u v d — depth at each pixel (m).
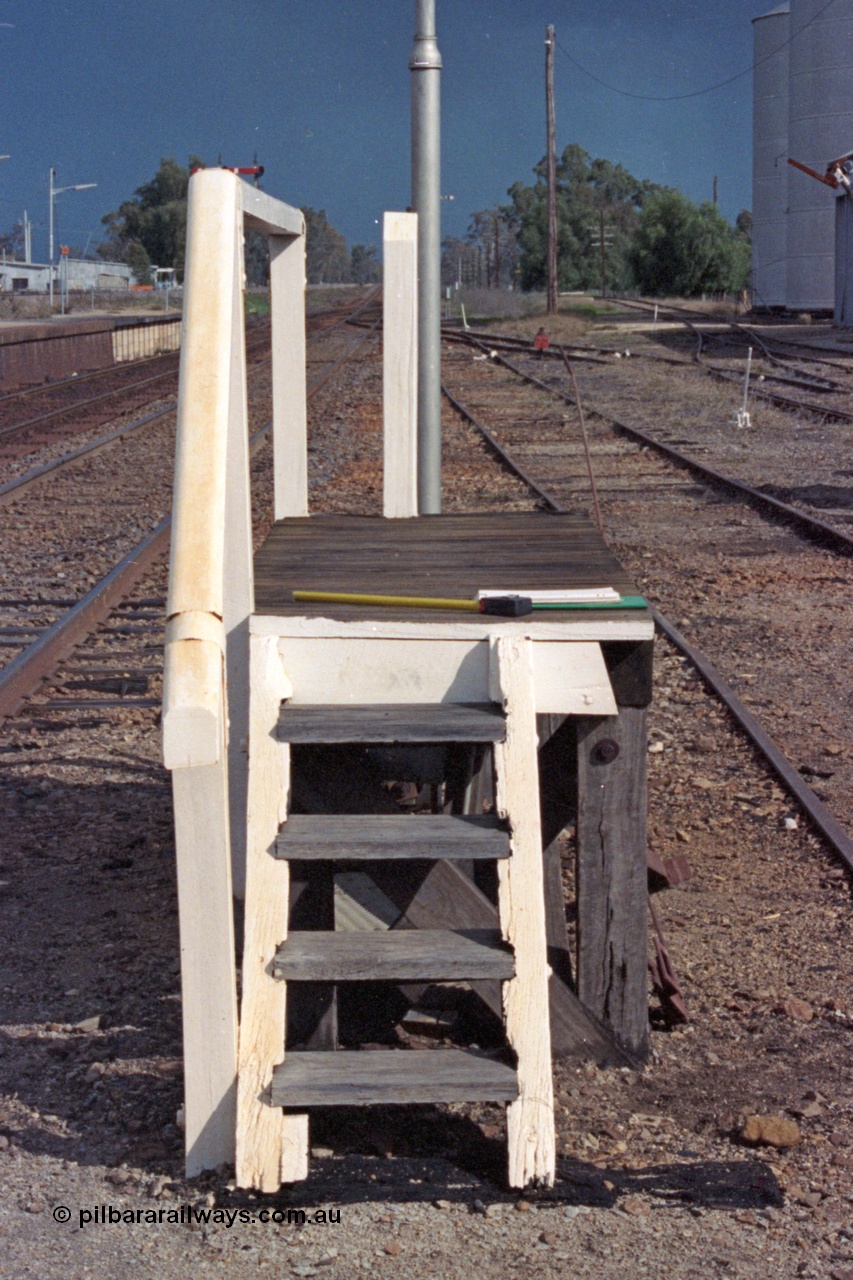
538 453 19.59
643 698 3.78
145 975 4.35
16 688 7.54
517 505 14.66
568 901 5.01
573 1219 3.12
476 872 4.49
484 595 3.87
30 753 6.69
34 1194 3.20
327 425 23.22
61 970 4.39
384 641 3.60
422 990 4.12
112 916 4.81
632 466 17.86
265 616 3.62
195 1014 3.21
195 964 3.19
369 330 58.41
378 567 4.78
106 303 102.19
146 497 15.25
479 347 46.34
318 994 3.62
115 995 4.21
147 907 4.89
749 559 11.50
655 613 9.49
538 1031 3.21
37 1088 3.68
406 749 5.04
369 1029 4.08
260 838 3.28
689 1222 3.10
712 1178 3.28
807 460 18.00
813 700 7.46
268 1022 3.17
